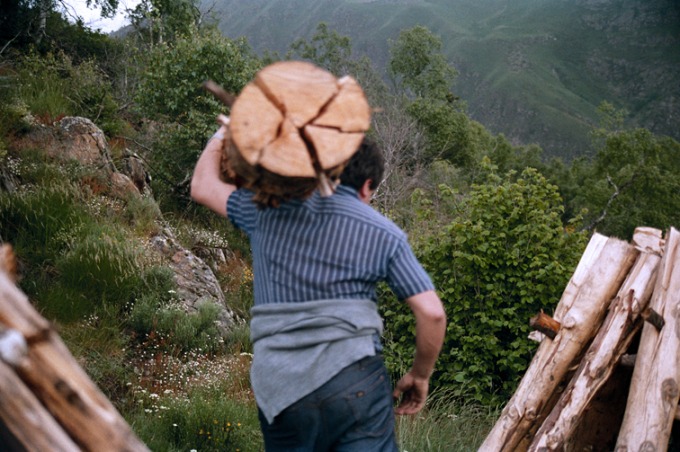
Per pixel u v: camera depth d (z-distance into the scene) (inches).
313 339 66.5
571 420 106.9
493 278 297.4
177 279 371.6
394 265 67.3
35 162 393.4
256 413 254.7
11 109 417.7
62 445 35.5
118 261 327.6
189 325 319.6
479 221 300.7
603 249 120.3
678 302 103.7
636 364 104.0
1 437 35.9
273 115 56.6
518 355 286.7
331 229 66.7
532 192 310.3
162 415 238.2
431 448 191.3
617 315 111.0
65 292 297.4
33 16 696.4
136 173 471.5
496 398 285.0
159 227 414.9
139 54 733.9
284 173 56.3
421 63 2385.6
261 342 69.5
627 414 101.5
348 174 71.1
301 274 66.7
